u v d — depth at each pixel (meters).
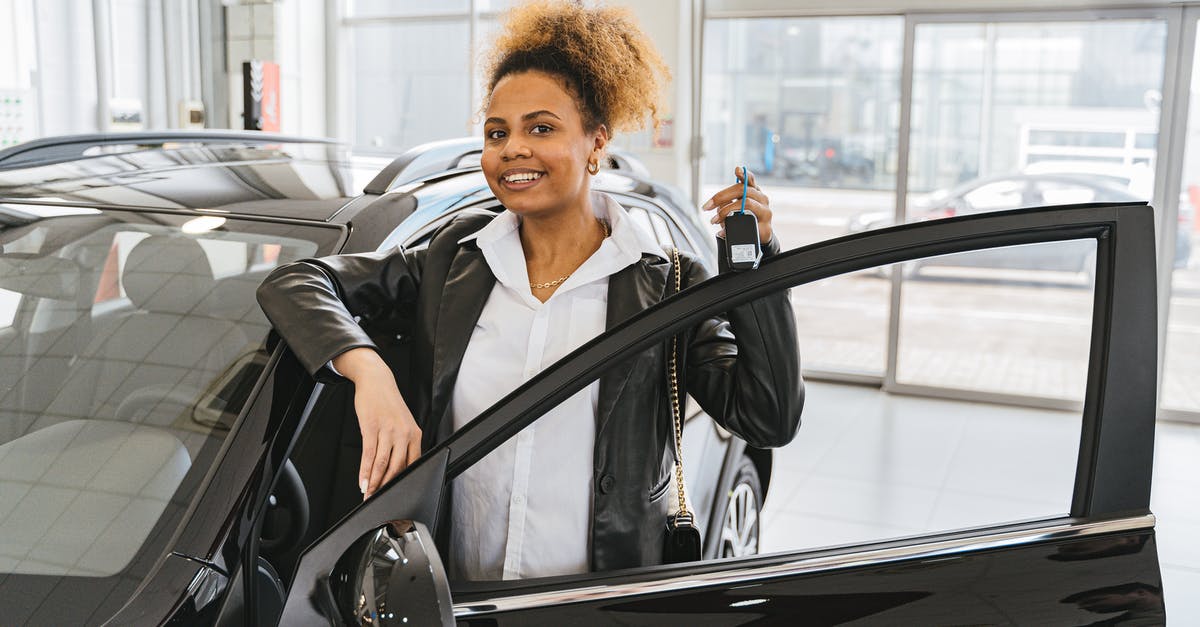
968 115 5.67
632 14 1.44
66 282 1.55
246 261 1.53
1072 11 5.38
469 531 1.39
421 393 1.39
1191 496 4.23
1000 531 1.17
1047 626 1.11
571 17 1.37
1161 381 5.49
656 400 1.37
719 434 2.48
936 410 5.59
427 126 7.37
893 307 5.87
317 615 1.00
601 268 1.38
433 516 1.09
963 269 5.74
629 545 1.35
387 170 1.85
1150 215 1.13
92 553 1.18
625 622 1.11
